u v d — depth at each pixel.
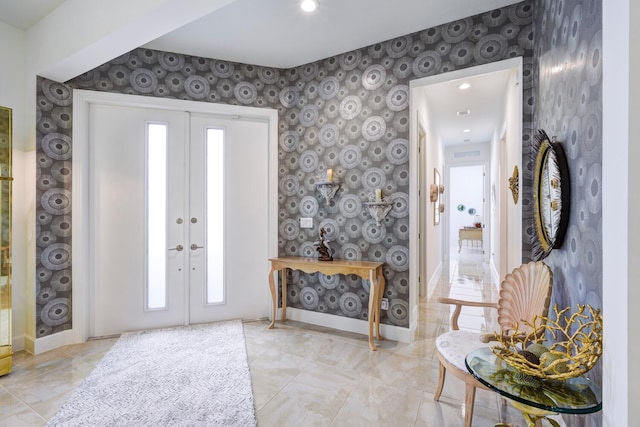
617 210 0.88
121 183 3.03
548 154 1.84
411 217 2.89
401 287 2.92
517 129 2.76
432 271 5.04
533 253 2.25
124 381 2.20
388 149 2.98
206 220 3.31
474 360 1.37
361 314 3.13
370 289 2.86
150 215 3.14
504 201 4.45
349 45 3.05
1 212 2.31
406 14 2.57
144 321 3.13
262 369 2.39
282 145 3.53
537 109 2.28
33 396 2.02
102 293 2.98
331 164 3.29
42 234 2.67
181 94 3.14
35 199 2.63
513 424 1.77
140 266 3.11
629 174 0.83
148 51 3.04
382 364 2.48
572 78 1.53
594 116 1.27
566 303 1.62
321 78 3.34
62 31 2.40
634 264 0.82
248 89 3.39
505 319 1.87
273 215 3.48
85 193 2.88
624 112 0.84
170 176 3.19
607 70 0.94
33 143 2.64
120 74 2.95
